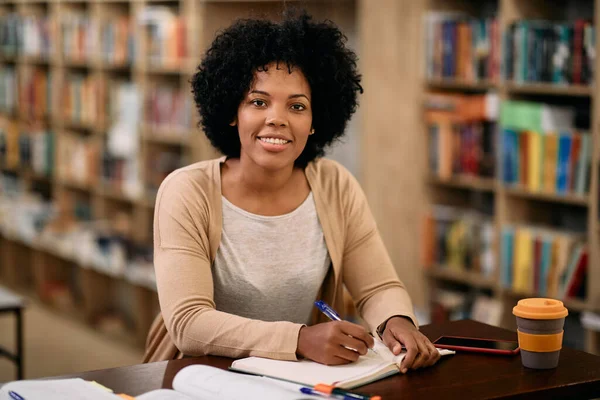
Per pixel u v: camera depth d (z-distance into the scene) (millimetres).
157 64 5930
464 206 4875
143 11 6059
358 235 2422
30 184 7898
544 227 4324
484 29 4328
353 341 1945
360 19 4902
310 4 5289
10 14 8180
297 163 2406
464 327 2328
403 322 2172
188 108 5617
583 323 3842
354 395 1739
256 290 2262
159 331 2373
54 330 6578
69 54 7059
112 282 6941
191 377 1805
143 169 6160
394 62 4742
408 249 4820
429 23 4582
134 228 6555
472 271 4539
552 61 4016
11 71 8062
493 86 4285
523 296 4352
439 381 1886
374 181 4930
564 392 1869
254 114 2178
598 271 3875
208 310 2086
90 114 6816
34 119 7672
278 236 2289
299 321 2355
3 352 4164
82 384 1809
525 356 1980
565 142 3996
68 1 7094
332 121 2369
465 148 4500
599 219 3854
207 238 2229
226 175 2309
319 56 2234
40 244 7320
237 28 2232
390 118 4797
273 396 1667
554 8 4352
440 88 4684
